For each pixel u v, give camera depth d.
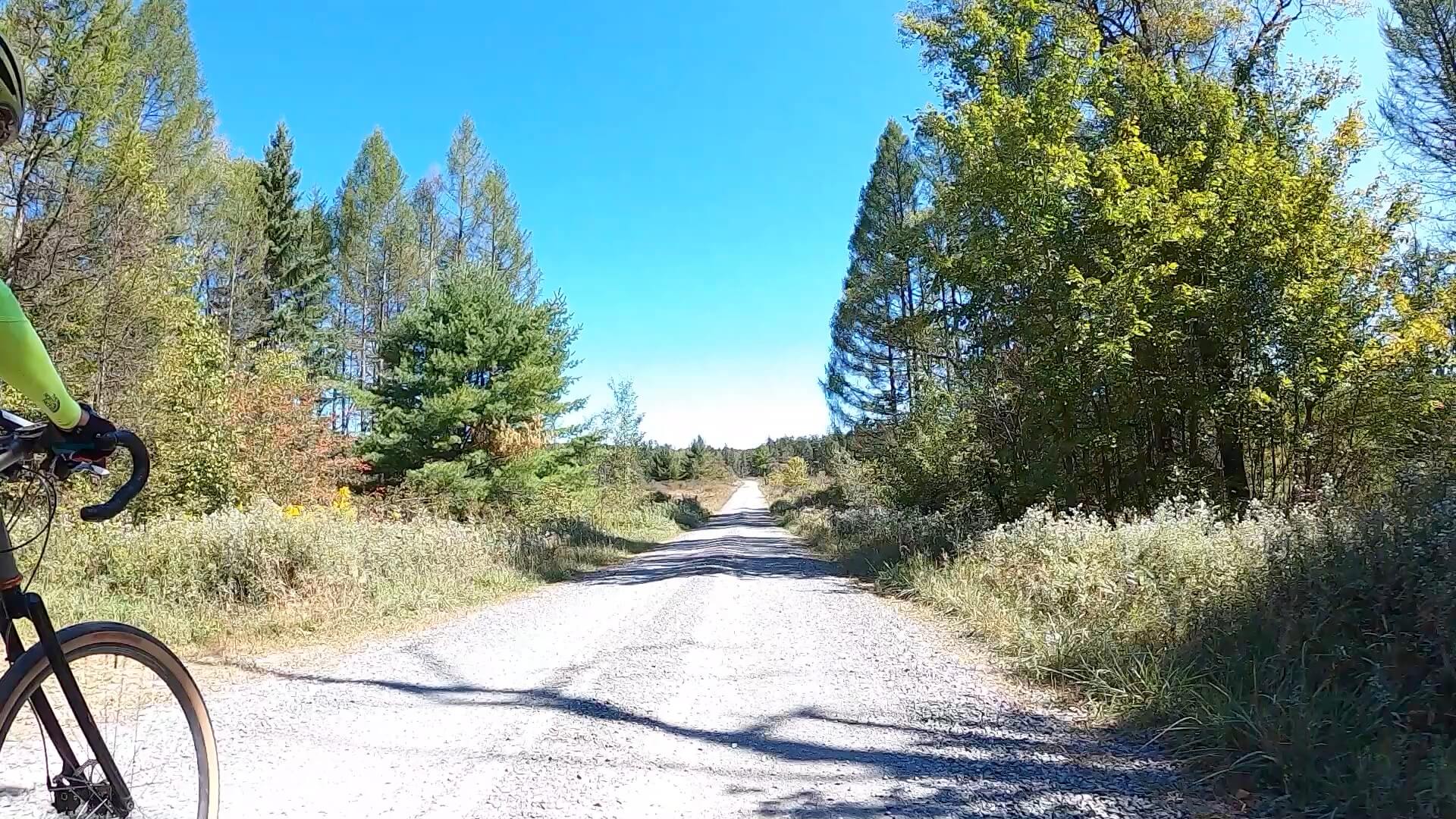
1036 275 15.05
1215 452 15.88
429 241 42.88
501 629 8.41
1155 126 15.98
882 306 31.95
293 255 36.22
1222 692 4.66
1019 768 4.13
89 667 2.34
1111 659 5.66
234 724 4.75
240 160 33.75
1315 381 13.57
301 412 17.00
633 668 6.46
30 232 13.52
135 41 19.61
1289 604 5.29
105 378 14.71
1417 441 12.67
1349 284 14.16
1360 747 3.82
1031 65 16.38
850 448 34.41
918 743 4.56
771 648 7.32
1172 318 14.08
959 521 15.27
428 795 3.67
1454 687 4.03
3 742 2.03
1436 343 12.87
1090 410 15.05
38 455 2.12
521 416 23.92
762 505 67.56
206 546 9.45
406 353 23.91
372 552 11.05
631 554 21.64
